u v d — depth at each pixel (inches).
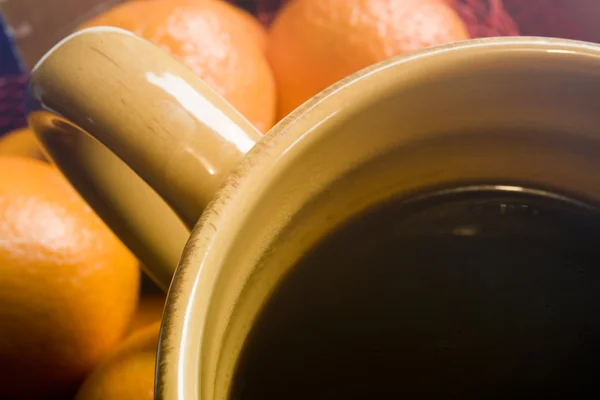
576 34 14.2
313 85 11.6
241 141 8.0
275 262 8.0
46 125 8.7
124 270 11.2
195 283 7.0
